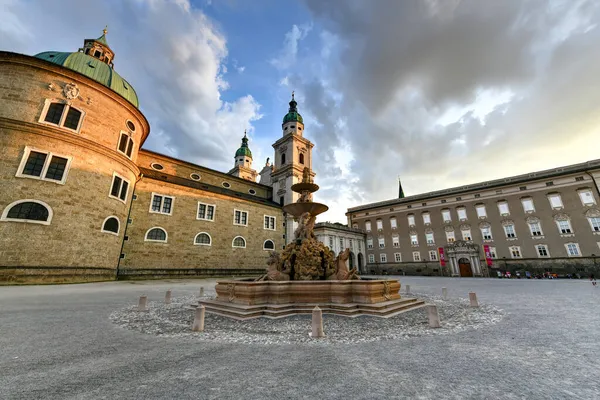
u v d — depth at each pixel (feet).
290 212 53.78
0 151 67.21
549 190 137.18
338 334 23.54
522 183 144.46
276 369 15.34
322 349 19.24
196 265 112.16
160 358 17.28
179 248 108.37
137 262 96.43
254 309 32.42
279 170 175.01
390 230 187.83
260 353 18.34
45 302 39.29
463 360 16.56
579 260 124.16
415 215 179.11
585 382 13.01
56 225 70.95
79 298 44.45
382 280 38.47
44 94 75.36
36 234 67.67
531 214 139.74
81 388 12.74
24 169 69.21
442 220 167.63
